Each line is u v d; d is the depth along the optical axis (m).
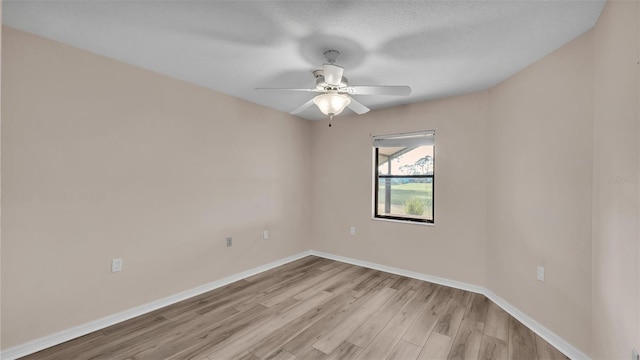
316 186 4.83
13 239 2.13
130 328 2.53
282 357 2.17
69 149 2.37
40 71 2.23
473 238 3.39
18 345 2.14
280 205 4.30
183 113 3.13
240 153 3.73
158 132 2.92
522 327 2.59
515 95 2.82
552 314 2.38
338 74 2.27
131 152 2.73
